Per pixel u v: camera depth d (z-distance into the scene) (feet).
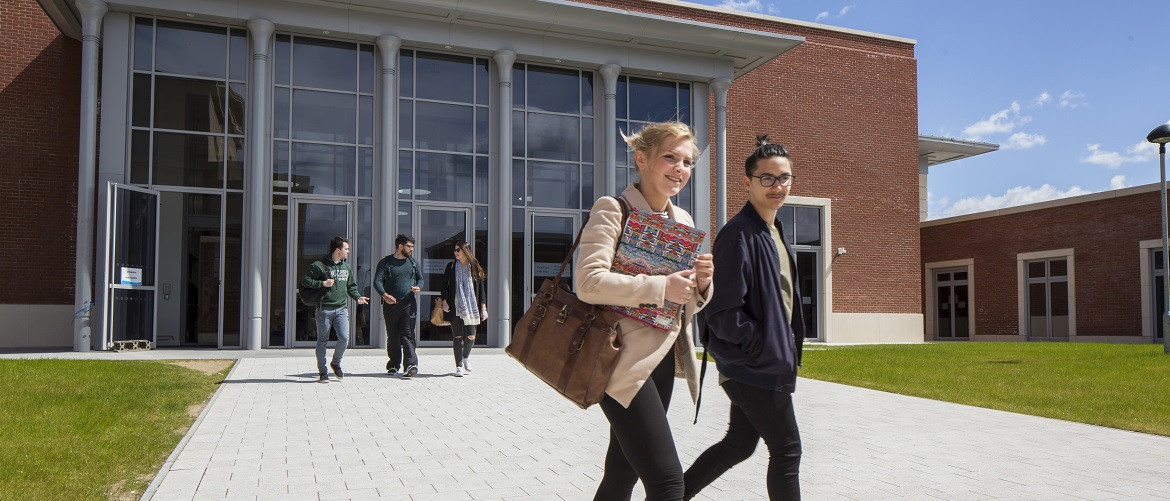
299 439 21.61
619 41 65.72
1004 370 43.45
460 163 62.95
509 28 62.75
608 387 9.03
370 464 18.53
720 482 16.87
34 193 63.16
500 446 20.92
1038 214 96.63
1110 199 88.63
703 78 69.56
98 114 63.21
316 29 58.34
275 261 57.52
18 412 23.53
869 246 89.76
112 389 29.27
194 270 56.59
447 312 39.19
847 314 88.02
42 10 64.28
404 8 59.06
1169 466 18.54
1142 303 84.89
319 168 59.11
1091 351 61.36
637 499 15.28
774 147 11.43
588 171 66.74
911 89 93.56
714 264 10.90
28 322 62.34
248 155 57.26
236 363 44.52
